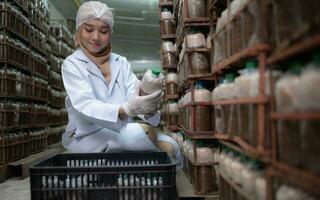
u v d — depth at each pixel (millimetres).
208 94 2389
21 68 4312
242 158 1569
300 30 983
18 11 4137
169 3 4340
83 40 2756
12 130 4004
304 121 997
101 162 2441
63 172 1796
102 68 2838
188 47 2439
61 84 7258
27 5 4562
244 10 1432
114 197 1793
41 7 5484
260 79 1204
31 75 4777
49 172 1796
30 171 1793
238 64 1627
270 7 1249
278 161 1147
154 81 2324
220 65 1794
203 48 2416
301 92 978
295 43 1021
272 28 1223
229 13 1702
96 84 2732
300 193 1002
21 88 4238
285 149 1102
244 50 1342
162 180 1801
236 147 1555
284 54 1040
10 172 3760
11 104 3865
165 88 4312
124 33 10289
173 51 4277
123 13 8297
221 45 1876
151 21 8875
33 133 4801
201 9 2484
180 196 2346
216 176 2309
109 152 2490
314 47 907
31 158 4242
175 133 4047
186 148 2846
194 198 2359
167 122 4406
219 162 1990
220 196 1936
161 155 2432
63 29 7492
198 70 2406
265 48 1202
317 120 927
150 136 2693
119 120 2447
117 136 2623
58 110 7059
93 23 2670
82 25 2713
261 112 1203
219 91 1808
